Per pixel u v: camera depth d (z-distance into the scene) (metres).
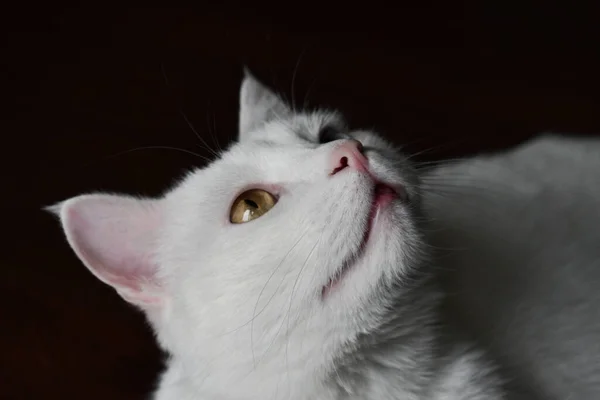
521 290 0.56
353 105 0.87
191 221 0.50
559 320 0.55
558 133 0.75
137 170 0.81
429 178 0.57
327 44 0.95
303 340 0.47
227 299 0.47
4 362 0.69
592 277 0.57
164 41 0.95
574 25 0.98
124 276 0.50
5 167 0.82
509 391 0.52
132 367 0.69
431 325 0.50
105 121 0.86
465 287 0.55
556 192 0.61
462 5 1.01
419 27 0.98
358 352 0.48
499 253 0.57
